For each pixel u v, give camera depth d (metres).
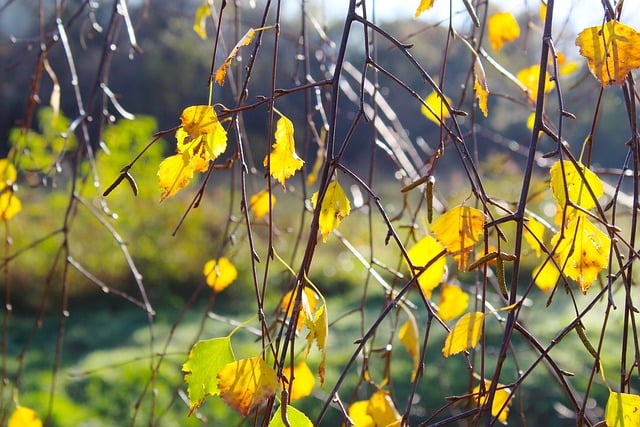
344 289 8.55
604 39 0.96
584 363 5.07
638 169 1.06
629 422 0.94
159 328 7.03
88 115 1.76
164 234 7.91
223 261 1.58
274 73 1.00
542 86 0.97
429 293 1.26
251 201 1.63
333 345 6.20
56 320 7.28
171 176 0.99
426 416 4.60
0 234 6.93
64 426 4.70
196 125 0.93
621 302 5.91
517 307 0.90
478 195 1.01
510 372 5.00
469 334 0.90
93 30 2.08
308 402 4.80
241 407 0.88
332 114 0.97
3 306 7.39
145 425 4.79
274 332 1.49
